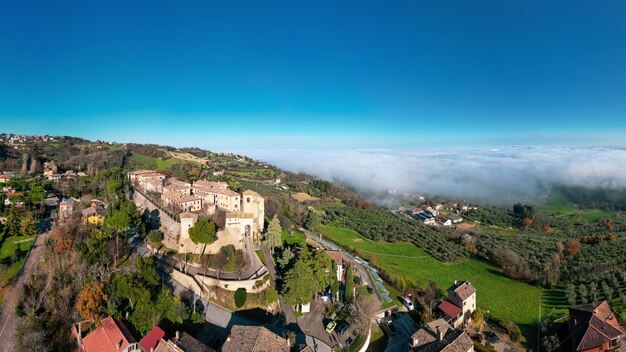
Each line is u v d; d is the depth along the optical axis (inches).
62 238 3570.4
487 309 4069.9
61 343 2600.9
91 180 6274.6
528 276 4909.0
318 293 3555.6
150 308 2827.3
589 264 5049.2
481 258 5836.6
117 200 4591.5
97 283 2849.4
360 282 3983.8
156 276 3006.9
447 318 3513.8
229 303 3107.8
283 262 3651.6
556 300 4301.2
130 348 2517.2
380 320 3400.6
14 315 2778.1
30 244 3932.1
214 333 2797.7
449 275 5093.5
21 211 4694.9
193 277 3270.2
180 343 2429.9
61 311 2775.6
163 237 4060.0
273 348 2465.6
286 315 3181.6
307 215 6604.3
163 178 5930.1
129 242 3998.5
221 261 3644.2
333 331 3009.4
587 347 3016.7
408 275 4933.6
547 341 3225.9
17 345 2444.6
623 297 3900.1
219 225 4114.2
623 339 3179.1
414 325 3383.4
